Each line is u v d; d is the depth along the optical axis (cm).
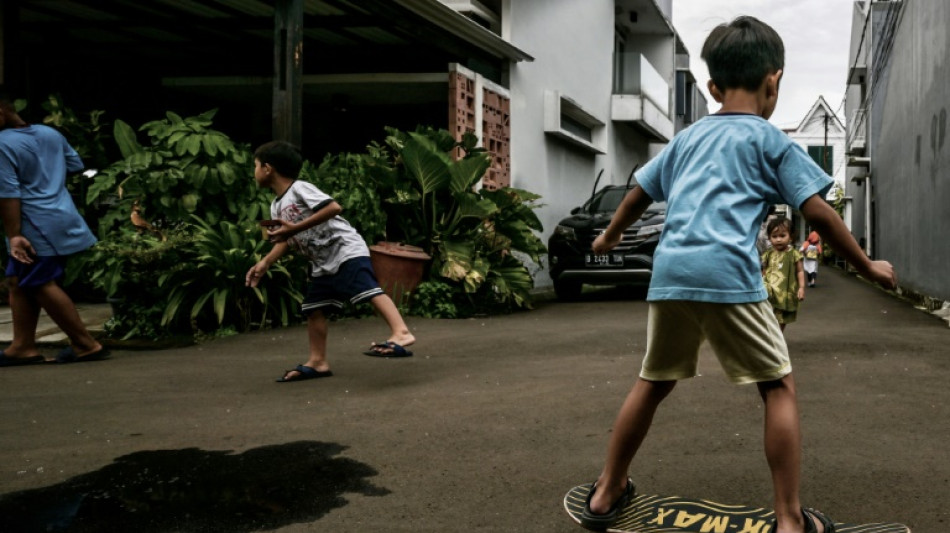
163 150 809
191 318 745
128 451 361
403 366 593
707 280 231
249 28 1046
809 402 466
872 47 2338
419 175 994
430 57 1241
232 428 403
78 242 588
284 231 499
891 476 324
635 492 284
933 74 1331
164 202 794
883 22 2283
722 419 419
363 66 1263
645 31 2444
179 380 534
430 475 328
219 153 823
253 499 299
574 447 367
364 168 984
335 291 522
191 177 798
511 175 1360
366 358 630
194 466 339
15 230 558
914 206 1512
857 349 683
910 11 1587
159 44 1191
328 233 514
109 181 799
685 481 317
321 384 519
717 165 242
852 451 361
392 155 1114
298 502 296
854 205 3183
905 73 1652
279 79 863
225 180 807
